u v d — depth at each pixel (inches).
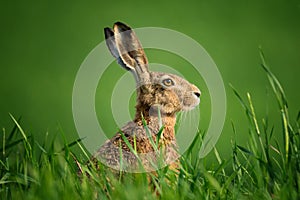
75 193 697.6
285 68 1958.7
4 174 778.8
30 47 2192.4
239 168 722.8
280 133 1509.6
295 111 1697.8
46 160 751.7
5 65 2059.5
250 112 793.6
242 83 1852.9
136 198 661.9
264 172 734.5
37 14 2370.8
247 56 2037.4
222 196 691.4
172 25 2242.9
